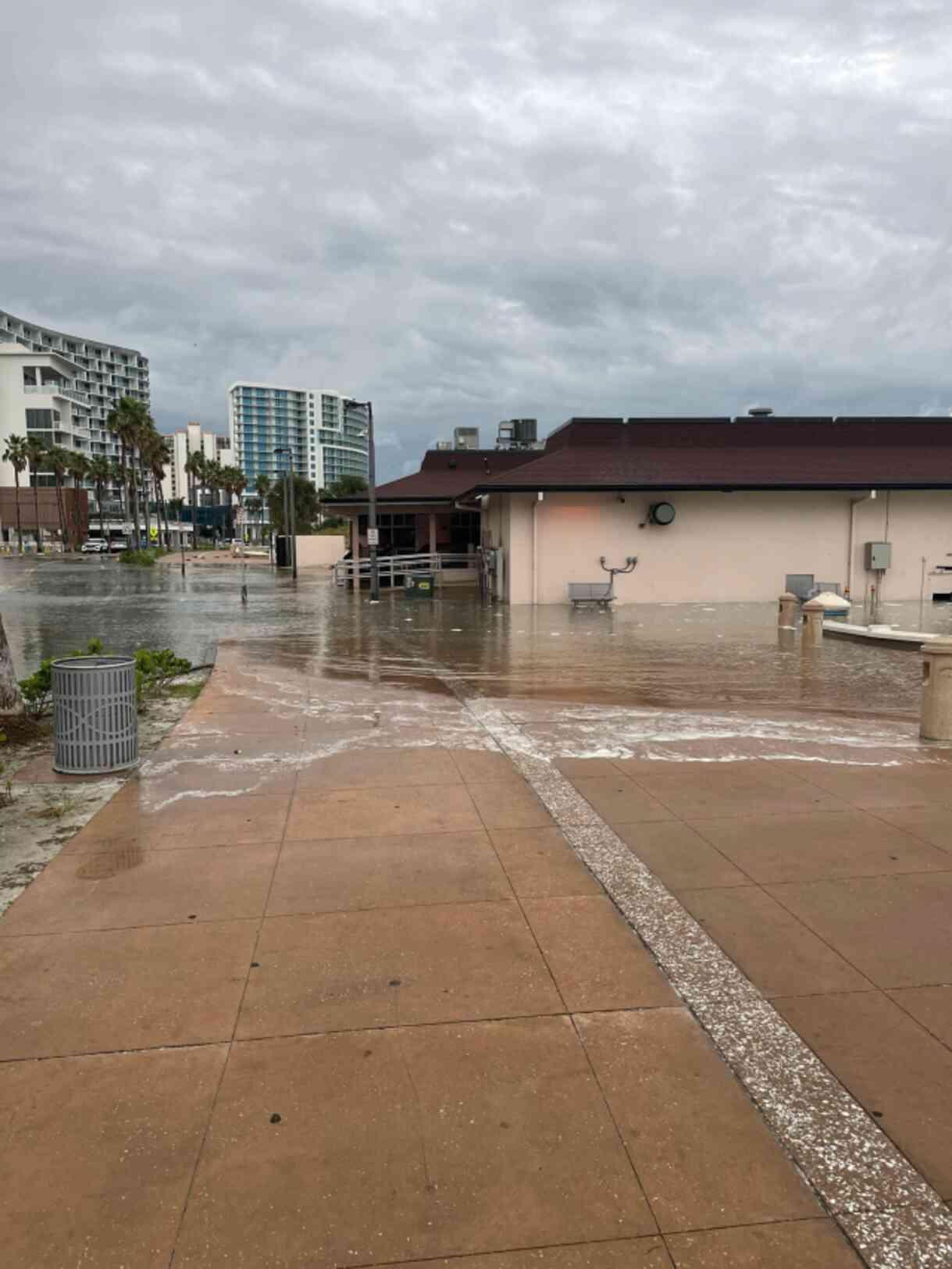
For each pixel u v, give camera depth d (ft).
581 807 19.70
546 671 41.91
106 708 22.53
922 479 81.20
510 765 23.52
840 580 84.12
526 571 82.07
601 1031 10.87
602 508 81.76
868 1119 9.26
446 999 11.63
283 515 304.09
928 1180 8.43
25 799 20.61
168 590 120.57
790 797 20.44
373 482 88.43
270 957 12.80
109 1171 8.55
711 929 13.64
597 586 78.28
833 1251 7.63
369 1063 10.23
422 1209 8.07
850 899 14.71
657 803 20.03
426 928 13.70
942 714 26.07
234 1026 11.00
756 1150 8.81
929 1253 7.59
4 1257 7.57
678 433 91.04
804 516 83.41
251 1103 9.53
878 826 18.33
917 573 84.84
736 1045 10.55
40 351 536.01
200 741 26.48
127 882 15.60
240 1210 8.07
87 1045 10.63
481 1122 9.21
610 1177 8.45
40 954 12.92
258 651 49.98
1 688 27.35
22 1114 9.39
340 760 24.09
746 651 49.57
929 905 14.46
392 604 85.30
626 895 14.88
